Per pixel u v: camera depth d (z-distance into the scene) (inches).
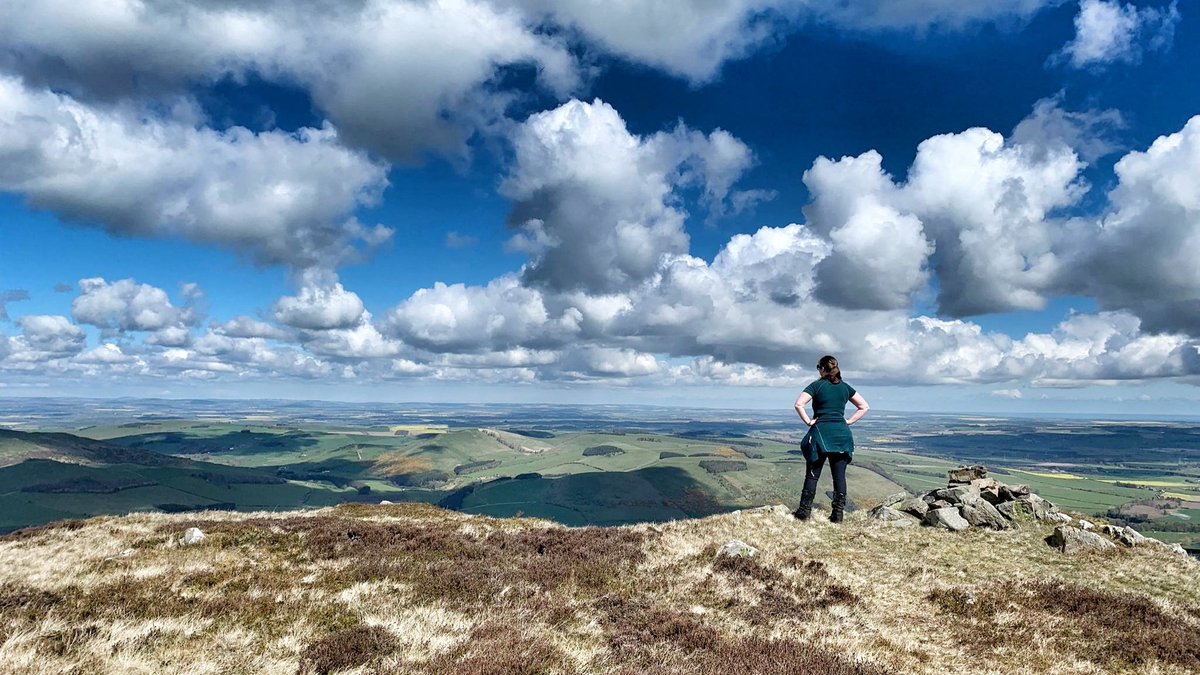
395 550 694.5
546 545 727.7
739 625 497.4
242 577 589.0
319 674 383.9
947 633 502.0
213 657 402.9
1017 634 497.0
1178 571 652.1
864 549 741.3
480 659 399.2
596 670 396.8
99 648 405.4
